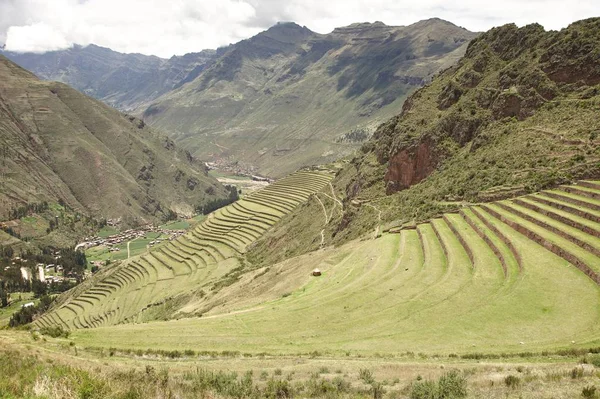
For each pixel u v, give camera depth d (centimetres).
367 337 4122
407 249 7062
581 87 8994
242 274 11856
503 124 9731
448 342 3691
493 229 6291
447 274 5400
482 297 4538
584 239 4975
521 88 9800
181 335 4897
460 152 10375
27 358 3469
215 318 5684
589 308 3844
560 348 3259
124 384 2611
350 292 5603
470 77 11906
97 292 16388
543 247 5297
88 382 2420
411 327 4144
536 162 7625
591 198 5988
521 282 4456
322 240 12000
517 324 3781
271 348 4212
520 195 7194
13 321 15562
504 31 12362
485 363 3139
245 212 19075
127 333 5128
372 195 12056
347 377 3114
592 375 2516
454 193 8594
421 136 11306
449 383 2512
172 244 18700
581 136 7494
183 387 2786
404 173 11481
